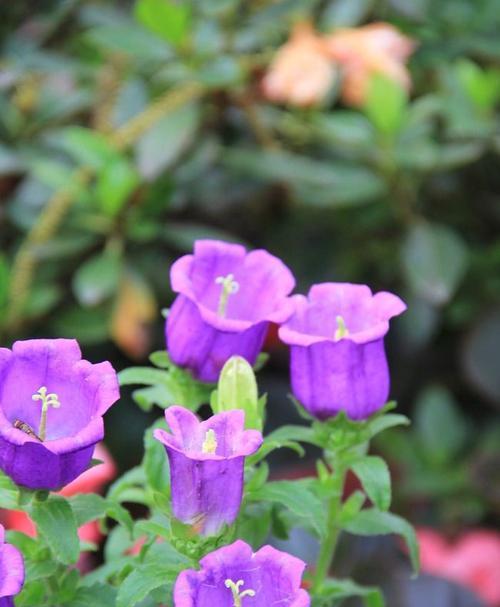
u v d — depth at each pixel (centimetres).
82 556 128
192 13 146
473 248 166
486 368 163
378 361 102
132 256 152
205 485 97
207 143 148
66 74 156
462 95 152
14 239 155
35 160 149
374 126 148
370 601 108
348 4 150
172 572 98
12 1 162
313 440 104
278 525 105
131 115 149
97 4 160
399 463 166
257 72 148
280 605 95
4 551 93
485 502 164
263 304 104
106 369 97
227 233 162
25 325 149
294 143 162
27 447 95
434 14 153
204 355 103
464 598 138
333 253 163
